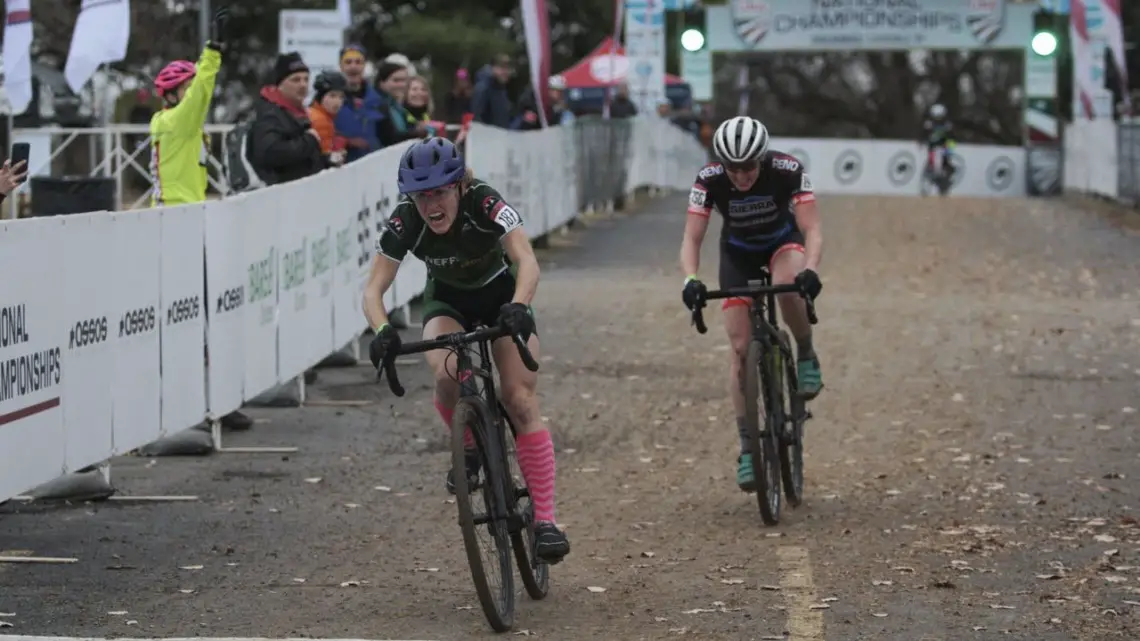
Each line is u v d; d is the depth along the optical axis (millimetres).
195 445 14445
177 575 10367
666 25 69625
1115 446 14492
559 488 13102
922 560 10586
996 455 14141
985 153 61531
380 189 20016
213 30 15812
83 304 11805
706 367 19016
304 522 11953
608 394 17312
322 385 18031
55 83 29391
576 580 10219
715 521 11898
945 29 59969
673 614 9344
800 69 78375
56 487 12570
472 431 9062
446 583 10156
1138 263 30203
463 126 24344
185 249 13719
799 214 12102
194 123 15992
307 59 28891
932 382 17812
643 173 46719
